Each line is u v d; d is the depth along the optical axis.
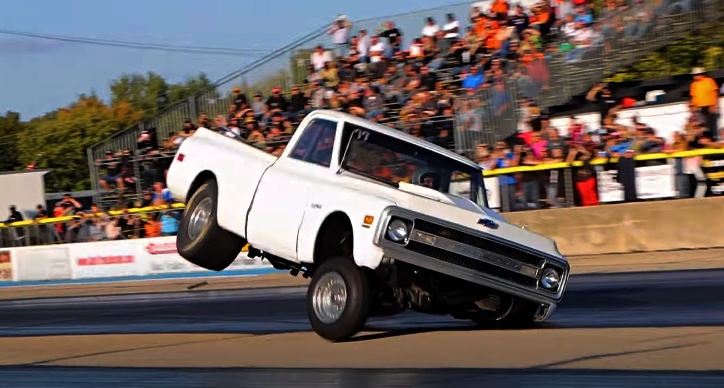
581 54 26.70
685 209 21.31
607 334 10.09
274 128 29.09
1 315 18.58
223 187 12.56
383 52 29.33
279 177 11.66
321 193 10.78
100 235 29.50
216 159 12.98
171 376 8.96
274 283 22.05
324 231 10.79
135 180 32.12
